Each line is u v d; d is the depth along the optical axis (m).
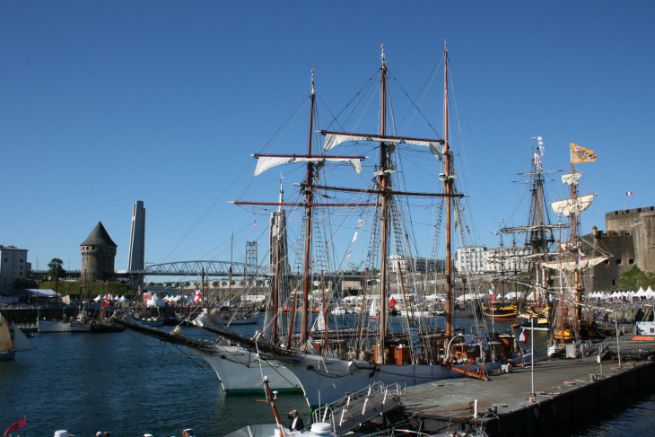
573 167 104.69
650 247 134.25
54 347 94.31
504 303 140.75
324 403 38.72
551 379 43.91
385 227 47.84
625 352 58.03
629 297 119.50
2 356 74.81
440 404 34.19
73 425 39.53
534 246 127.88
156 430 37.75
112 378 60.19
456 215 55.38
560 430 36.50
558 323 91.44
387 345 47.78
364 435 29.64
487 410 32.09
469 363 46.19
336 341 50.12
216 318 39.38
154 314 173.38
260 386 46.97
